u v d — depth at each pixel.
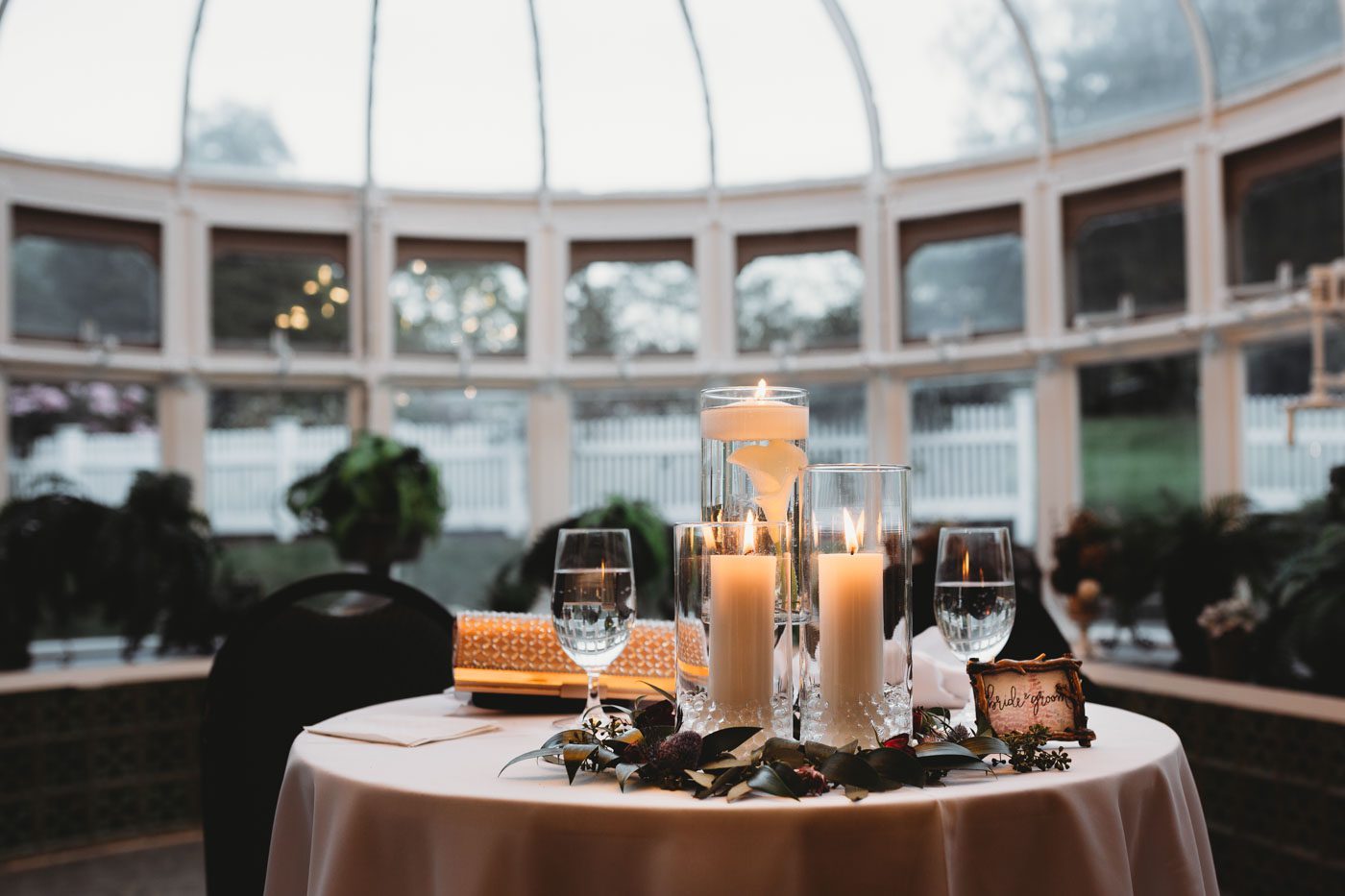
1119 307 4.49
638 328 5.14
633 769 1.09
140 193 4.64
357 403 4.96
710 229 5.09
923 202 4.87
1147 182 4.38
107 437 4.63
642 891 1.00
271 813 1.88
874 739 1.17
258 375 4.82
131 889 3.25
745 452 1.29
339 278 4.97
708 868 0.98
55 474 4.00
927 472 4.98
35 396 4.49
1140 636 4.24
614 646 1.29
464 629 1.56
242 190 4.82
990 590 1.32
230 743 1.87
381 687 2.05
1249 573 3.44
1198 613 3.52
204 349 4.75
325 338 4.94
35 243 4.48
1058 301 4.58
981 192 4.76
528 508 5.14
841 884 0.99
